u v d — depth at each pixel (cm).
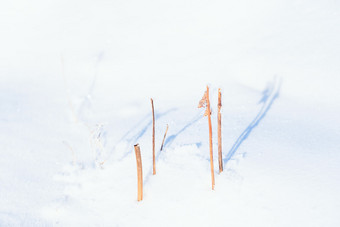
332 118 425
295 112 447
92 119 502
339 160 317
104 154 389
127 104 538
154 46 720
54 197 323
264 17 731
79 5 944
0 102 570
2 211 305
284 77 535
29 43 816
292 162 316
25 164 382
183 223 274
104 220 291
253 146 353
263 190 285
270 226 257
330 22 651
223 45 673
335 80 501
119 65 667
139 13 864
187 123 434
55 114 526
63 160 389
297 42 616
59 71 682
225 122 426
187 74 605
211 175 295
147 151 369
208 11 805
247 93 517
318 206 265
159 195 302
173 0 888
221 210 276
